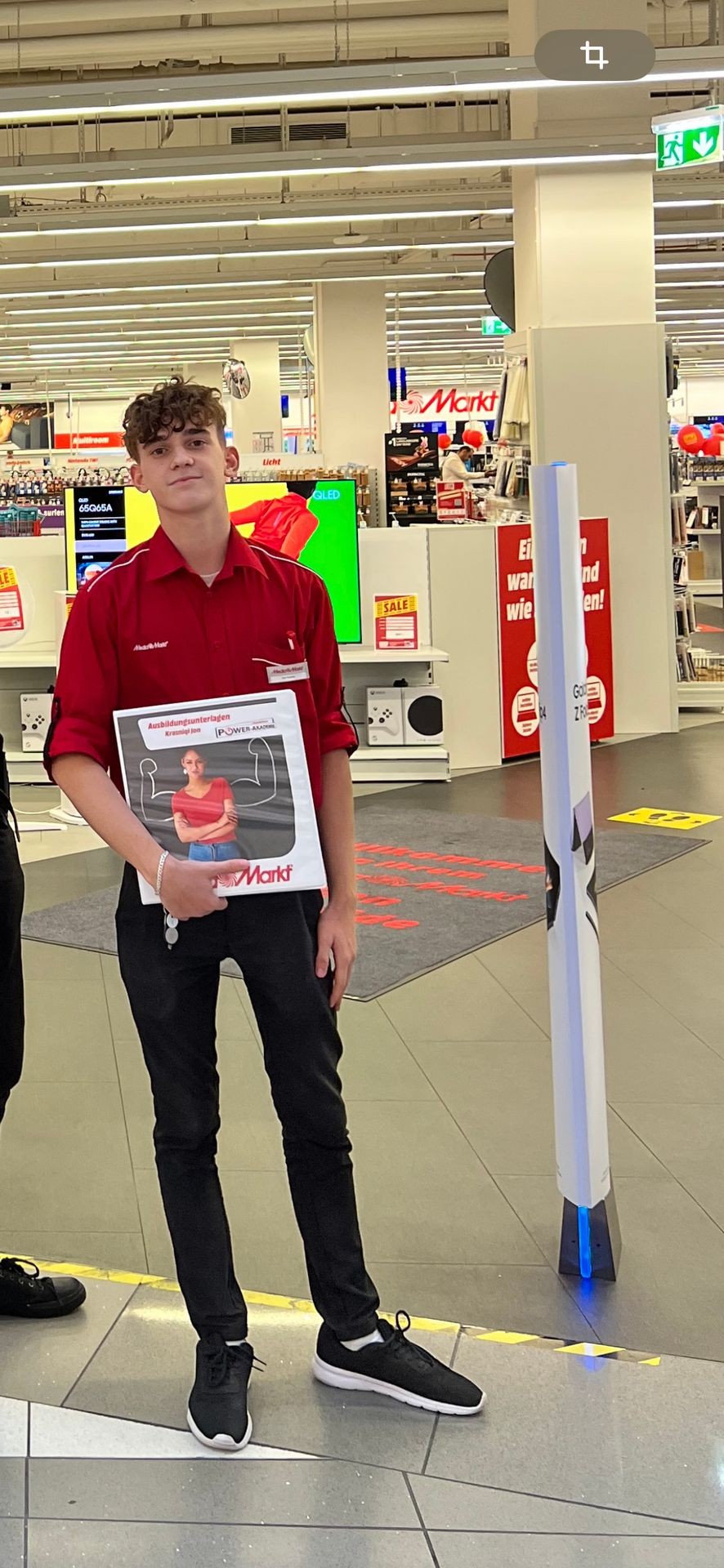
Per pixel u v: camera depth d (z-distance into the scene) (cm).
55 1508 192
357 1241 218
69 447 2872
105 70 1303
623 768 836
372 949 474
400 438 1767
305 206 1186
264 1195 294
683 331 2233
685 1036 386
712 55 775
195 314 1870
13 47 1148
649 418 935
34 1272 257
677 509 1073
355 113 1473
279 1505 192
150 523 775
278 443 2216
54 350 2309
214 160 951
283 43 1152
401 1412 213
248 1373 215
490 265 1035
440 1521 188
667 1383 220
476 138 1123
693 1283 254
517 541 869
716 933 485
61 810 731
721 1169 304
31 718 833
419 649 808
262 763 200
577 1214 255
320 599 217
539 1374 223
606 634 934
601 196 920
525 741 883
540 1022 400
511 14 938
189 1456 203
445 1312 244
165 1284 254
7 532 1091
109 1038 393
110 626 204
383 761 812
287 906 205
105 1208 289
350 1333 216
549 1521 188
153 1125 333
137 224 1181
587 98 920
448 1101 344
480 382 3219
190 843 200
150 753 200
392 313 1959
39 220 1188
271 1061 211
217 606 204
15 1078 244
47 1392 220
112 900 552
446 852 627
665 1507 190
